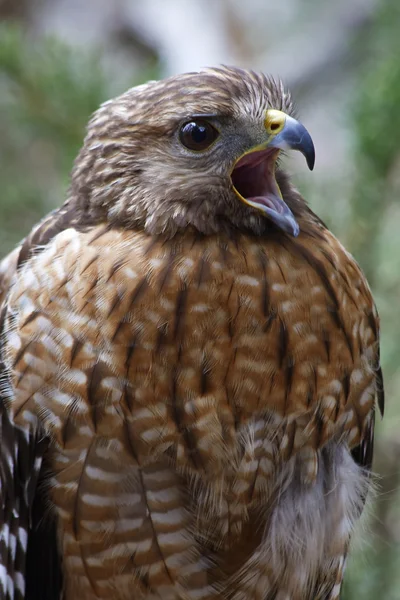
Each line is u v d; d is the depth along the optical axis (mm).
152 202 2518
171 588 2543
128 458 2520
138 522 2529
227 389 2514
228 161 2520
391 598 2646
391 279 2678
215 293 2508
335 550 2551
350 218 2672
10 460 2539
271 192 2525
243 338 2510
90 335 2510
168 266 2510
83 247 2520
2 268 2574
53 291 2518
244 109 2520
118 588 2543
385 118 2662
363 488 2561
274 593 2549
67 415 2518
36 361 2520
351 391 2537
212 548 2543
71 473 2525
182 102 2520
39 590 2555
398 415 2686
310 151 2520
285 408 2521
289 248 2521
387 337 2674
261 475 2531
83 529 2533
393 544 2654
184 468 2523
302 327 2516
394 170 2676
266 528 2543
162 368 2508
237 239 2518
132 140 2521
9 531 2549
